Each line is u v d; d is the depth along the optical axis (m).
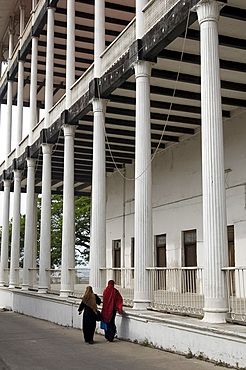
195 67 14.85
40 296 20.50
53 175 29.95
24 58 28.33
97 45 16.73
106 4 23.48
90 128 21.00
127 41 14.53
